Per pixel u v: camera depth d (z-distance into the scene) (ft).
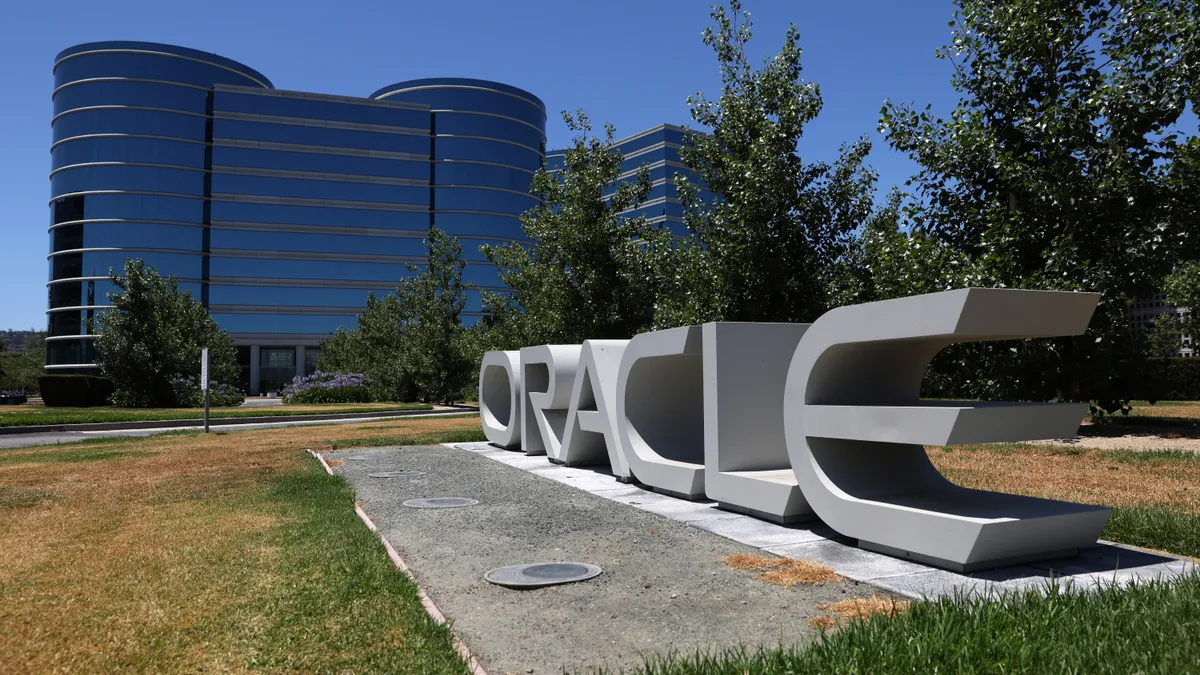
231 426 88.58
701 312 50.42
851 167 51.11
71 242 233.96
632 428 37.19
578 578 19.79
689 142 56.95
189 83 241.35
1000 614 14.79
